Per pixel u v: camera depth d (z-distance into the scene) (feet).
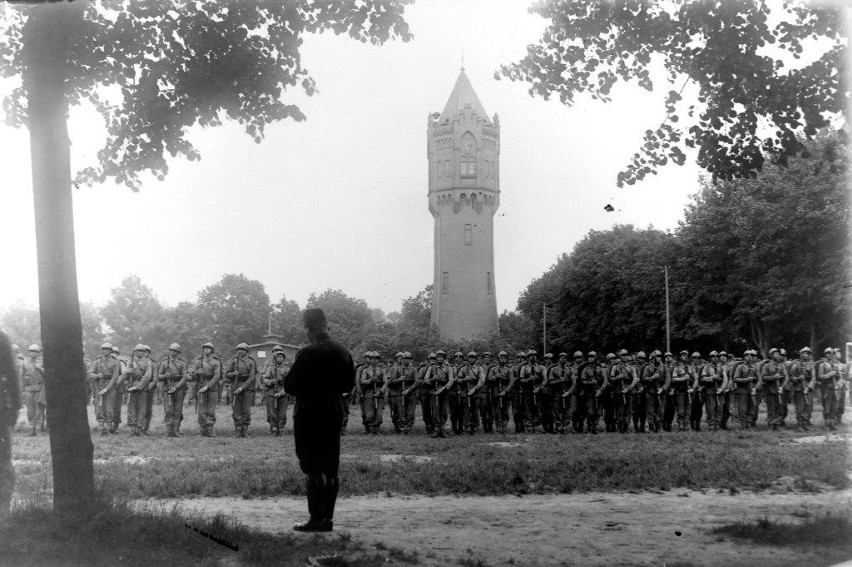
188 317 367.45
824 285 138.92
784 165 42.01
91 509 25.94
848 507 34.06
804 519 32.14
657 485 42.24
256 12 34.81
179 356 77.82
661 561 24.93
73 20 30.04
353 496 38.91
